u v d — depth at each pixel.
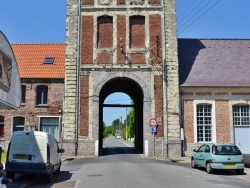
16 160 14.64
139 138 36.53
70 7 29.31
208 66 30.52
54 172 16.52
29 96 30.73
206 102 28.48
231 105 28.56
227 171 19.16
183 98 28.53
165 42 28.81
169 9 29.28
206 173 18.16
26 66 31.92
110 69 28.58
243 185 13.98
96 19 29.12
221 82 28.84
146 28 29.06
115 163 22.11
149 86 28.42
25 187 13.26
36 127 30.31
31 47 34.22
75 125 27.92
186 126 28.22
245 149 28.27
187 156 27.69
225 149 18.12
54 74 31.02
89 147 27.81
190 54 31.69
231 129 28.36
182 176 16.25
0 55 8.88
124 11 29.22
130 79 28.81
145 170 18.30
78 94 28.25
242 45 33.09
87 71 28.55
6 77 9.38
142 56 28.77
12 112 30.53
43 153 14.71
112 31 29.12
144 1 29.34
